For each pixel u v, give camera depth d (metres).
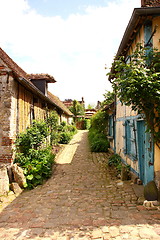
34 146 7.28
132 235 2.82
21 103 6.88
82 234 2.97
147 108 4.21
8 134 5.91
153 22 4.63
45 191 5.23
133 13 4.38
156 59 4.27
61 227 3.25
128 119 6.45
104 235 2.89
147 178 4.63
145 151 4.76
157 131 4.37
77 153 11.08
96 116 14.85
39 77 10.29
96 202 4.30
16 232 3.15
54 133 12.55
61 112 17.70
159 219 3.24
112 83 4.59
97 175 6.68
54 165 8.34
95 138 12.96
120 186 5.30
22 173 5.59
